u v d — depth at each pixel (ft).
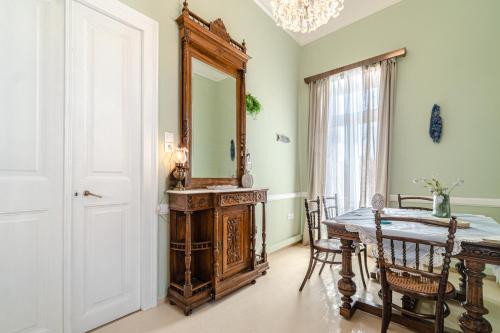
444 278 4.26
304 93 13.35
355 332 5.52
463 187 8.83
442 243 4.26
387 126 10.25
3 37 4.49
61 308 5.06
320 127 12.47
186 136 7.33
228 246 7.33
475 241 4.34
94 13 5.63
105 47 5.84
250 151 10.23
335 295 7.24
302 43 13.44
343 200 11.62
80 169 5.40
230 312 6.33
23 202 4.65
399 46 10.32
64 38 5.17
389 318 5.16
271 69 11.49
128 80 6.25
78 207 5.35
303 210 13.21
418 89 9.84
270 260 10.27
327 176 12.16
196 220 7.48
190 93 7.55
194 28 7.47
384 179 10.19
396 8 10.44
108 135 5.87
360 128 11.28
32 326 4.73
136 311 6.30
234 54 8.93
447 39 9.23
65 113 5.16
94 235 5.60
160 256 6.83
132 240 6.28
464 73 8.89
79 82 5.41
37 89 4.86
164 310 6.41
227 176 8.88
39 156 4.87
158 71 6.84
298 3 7.13
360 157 11.19
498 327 5.69
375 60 10.64
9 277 4.50
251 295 7.23
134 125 6.36
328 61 12.50
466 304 4.66
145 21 6.52
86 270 5.46
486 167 8.45
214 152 8.42
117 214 6.01
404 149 10.13
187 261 6.37
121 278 6.05
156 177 6.72
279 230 11.80
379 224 4.86
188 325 5.76
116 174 6.01
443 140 9.27
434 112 9.37
